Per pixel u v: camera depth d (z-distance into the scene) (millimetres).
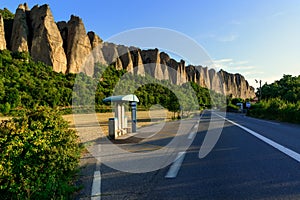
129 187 4562
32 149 4156
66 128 6133
